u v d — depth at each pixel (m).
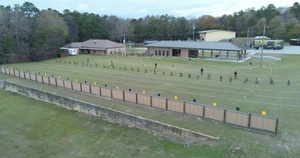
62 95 25.67
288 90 25.78
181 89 27.39
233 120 16.77
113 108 21.20
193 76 34.81
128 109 20.84
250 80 31.27
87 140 17.83
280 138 14.79
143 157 14.98
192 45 55.84
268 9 114.06
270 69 38.72
